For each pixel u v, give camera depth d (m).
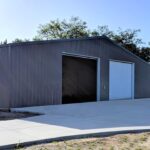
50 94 12.88
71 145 5.39
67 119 8.27
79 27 40.78
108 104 13.40
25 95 11.77
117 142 5.68
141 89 19.61
